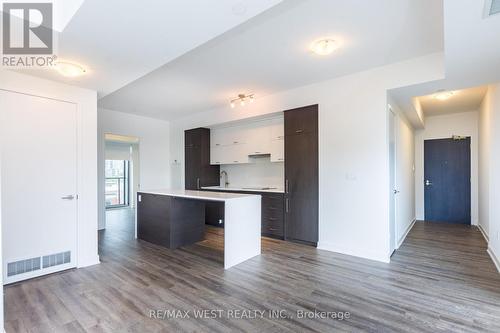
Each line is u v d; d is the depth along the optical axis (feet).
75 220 10.54
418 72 10.31
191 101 16.53
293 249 12.80
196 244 13.73
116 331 6.31
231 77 12.41
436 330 6.31
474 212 18.90
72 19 5.99
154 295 8.11
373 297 7.95
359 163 11.78
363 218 11.65
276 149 16.21
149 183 21.06
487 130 13.62
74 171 10.58
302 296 8.04
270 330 6.35
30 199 9.48
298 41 9.02
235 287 8.66
